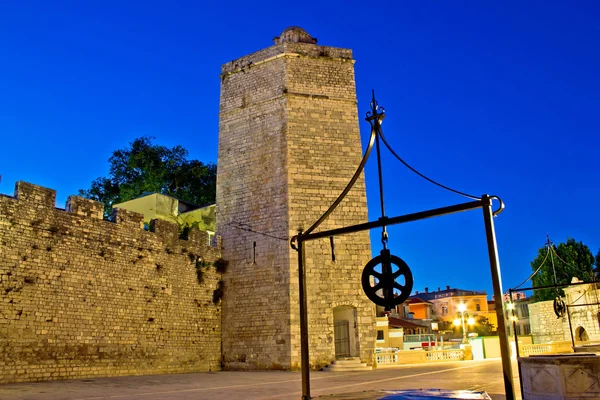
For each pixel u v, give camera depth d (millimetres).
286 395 14773
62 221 22234
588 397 10648
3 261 19672
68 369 21266
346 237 29016
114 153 53344
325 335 27234
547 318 51000
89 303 22688
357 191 30078
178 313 27156
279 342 27156
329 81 31656
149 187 49781
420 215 8758
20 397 14539
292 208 28672
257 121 31328
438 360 32094
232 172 31484
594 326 43906
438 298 117000
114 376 22891
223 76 33594
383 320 44062
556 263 60312
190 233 29016
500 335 7516
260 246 29266
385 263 8891
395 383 17547
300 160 29641
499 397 13586
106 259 23891
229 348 28953
